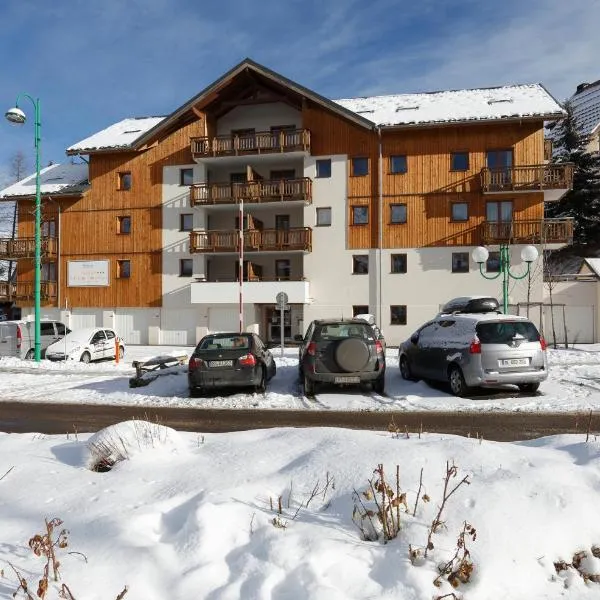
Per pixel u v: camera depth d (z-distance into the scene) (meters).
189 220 31.31
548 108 27.39
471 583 2.79
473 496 3.42
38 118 20.66
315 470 4.09
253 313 29.64
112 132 34.84
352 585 2.74
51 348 20.09
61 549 3.02
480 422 8.70
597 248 39.00
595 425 8.32
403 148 28.89
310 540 3.03
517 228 27.50
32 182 35.06
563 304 27.16
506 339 10.84
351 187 29.27
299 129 29.73
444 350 11.66
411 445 4.44
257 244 29.36
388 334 28.53
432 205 28.47
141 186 31.91
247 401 11.26
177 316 31.08
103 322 31.94
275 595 2.65
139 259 31.72
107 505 3.64
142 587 2.70
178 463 4.59
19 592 2.60
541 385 12.48
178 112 30.84
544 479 3.62
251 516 3.32
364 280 28.92
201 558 2.92
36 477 4.34
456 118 27.81
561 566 3.01
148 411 10.45
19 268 33.84
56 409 10.90
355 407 10.42
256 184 29.61
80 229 32.53
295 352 22.36
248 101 31.12
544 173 26.98
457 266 28.25
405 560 2.89
